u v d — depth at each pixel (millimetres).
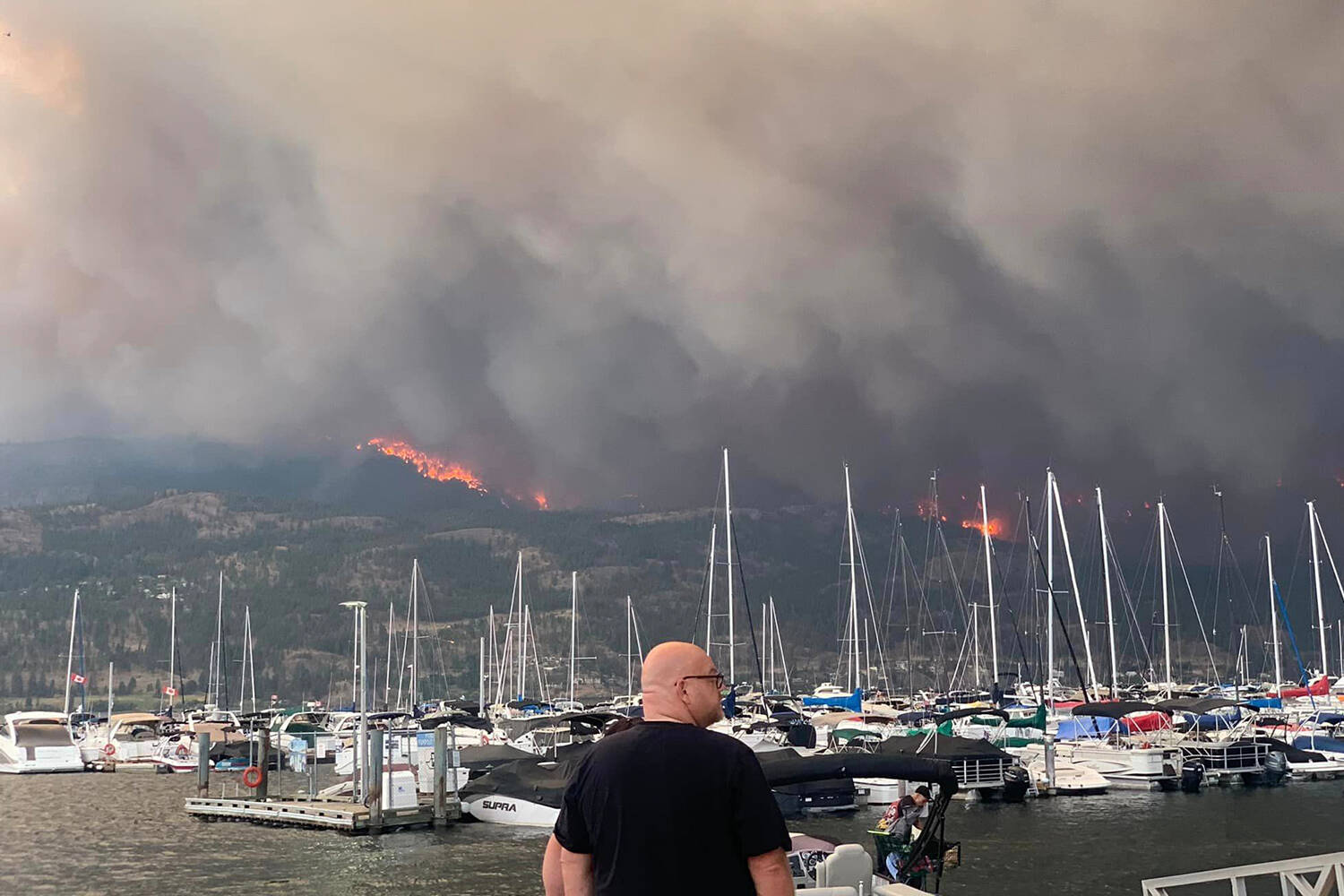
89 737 137125
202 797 80438
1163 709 85125
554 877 7598
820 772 38250
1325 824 61812
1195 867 50312
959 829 61156
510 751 77125
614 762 6973
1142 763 76750
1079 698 144000
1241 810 67500
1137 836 58625
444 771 67000
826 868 15289
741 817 6871
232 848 62031
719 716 7598
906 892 14914
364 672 70562
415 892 49844
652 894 6742
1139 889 46312
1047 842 56812
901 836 34156
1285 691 134000
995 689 137375
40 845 65500
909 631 197625
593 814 6980
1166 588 161500
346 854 58656
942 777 36344
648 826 6805
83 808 84250
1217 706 86438
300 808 68625
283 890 50938
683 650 7527
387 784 67875
